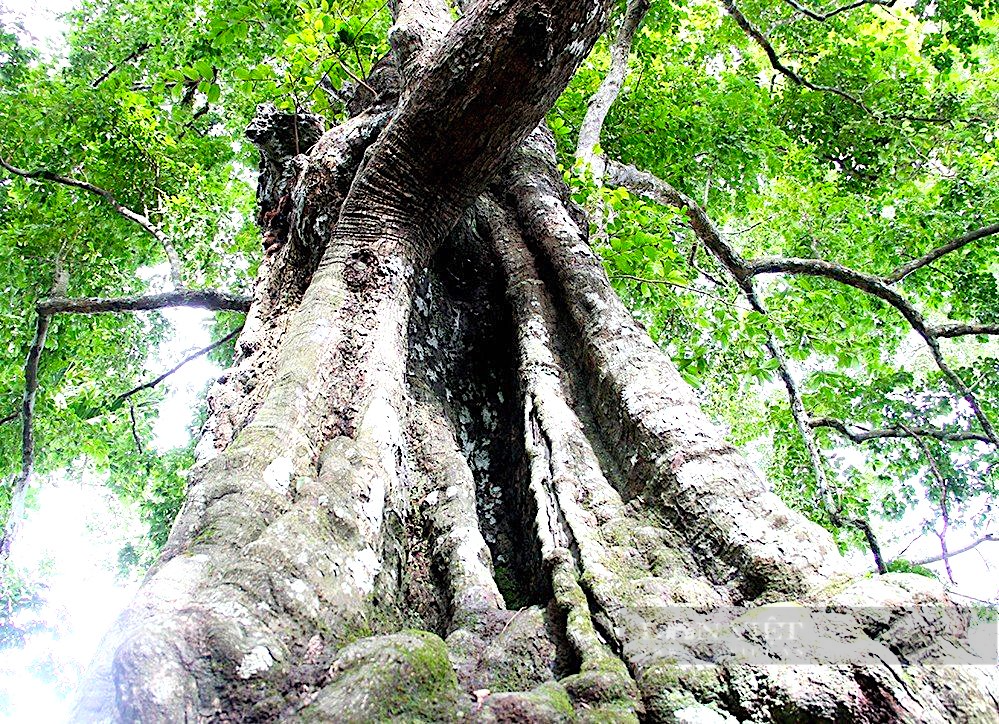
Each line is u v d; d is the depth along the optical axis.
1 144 9.84
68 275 10.10
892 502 9.39
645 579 2.17
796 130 13.03
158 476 11.70
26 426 7.71
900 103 12.06
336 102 5.83
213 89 5.16
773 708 1.61
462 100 3.51
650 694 1.71
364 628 1.94
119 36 12.34
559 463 2.86
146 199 9.88
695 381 7.69
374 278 3.56
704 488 2.49
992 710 1.58
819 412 9.61
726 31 12.93
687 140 11.08
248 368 3.47
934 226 10.48
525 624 2.08
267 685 1.57
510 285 4.30
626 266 5.92
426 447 3.21
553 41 3.35
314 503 2.20
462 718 1.54
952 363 12.74
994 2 10.49
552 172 5.38
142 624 1.62
